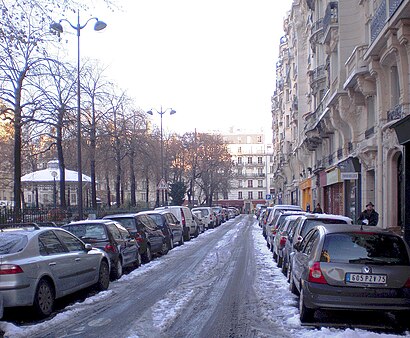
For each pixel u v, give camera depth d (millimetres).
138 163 40938
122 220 16922
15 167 22656
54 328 7875
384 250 7520
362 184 22453
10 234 8922
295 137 52031
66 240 10211
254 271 14492
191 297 10406
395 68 17531
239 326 7824
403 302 7160
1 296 7781
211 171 66688
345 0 23578
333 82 25531
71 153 32375
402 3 13422
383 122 18188
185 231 27969
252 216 93125
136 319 8375
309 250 8320
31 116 22250
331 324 7691
